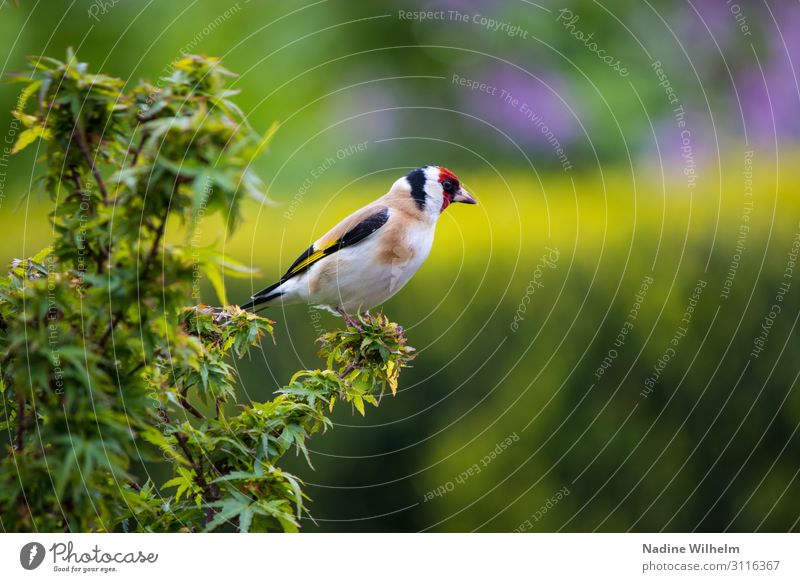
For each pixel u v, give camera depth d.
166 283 4.02
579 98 17.75
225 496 5.29
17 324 4.20
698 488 12.05
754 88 17.55
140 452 4.26
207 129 3.88
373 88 18.47
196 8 18.14
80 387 4.02
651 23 17.64
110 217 4.10
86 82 4.30
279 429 5.58
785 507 12.07
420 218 10.39
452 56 18.44
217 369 5.56
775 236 12.19
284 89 18.17
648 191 13.61
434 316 12.28
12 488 4.30
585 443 12.12
